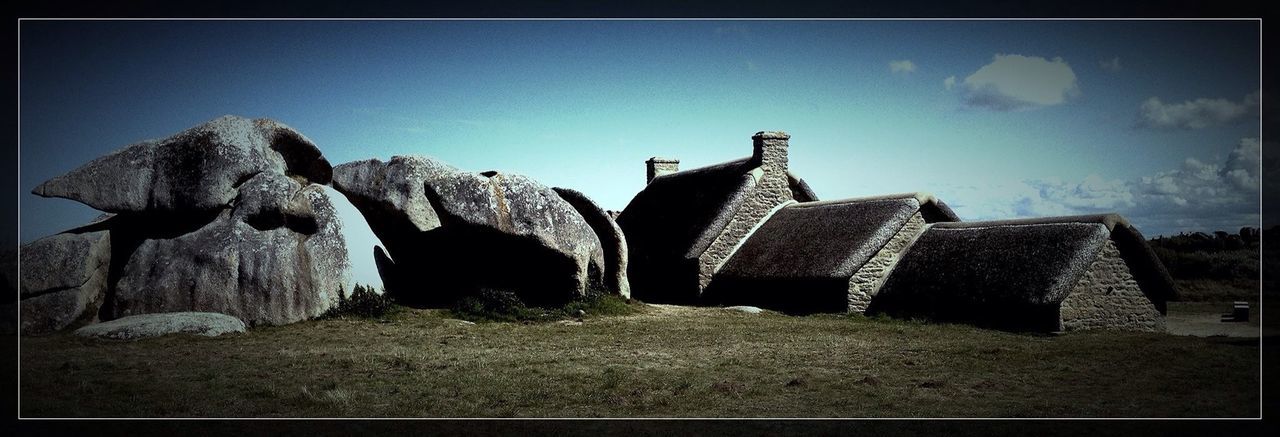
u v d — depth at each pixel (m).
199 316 20.73
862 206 29.44
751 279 29.95
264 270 22.41
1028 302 22.38
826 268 27.00
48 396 13.20
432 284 27.05
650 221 37.66
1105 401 13.22
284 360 16.58
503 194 25.92
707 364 16.44
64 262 22.16
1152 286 23.81
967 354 17.75
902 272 26.80
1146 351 18.20
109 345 18.38
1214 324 26.09
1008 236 24.97
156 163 24.53
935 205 28.58
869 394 13.67
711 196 34.72
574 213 27.05
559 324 23.55
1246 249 41.72
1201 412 12.51
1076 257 22.48
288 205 23.81
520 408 12.62
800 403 13.01
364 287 24.28
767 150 34.19
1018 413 12.35
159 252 23.00
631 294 36.00
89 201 23.83
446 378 14.83
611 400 13.15
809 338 20.34
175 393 13.48
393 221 26.00
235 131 25.08
